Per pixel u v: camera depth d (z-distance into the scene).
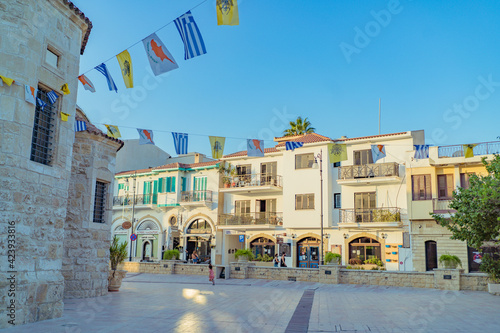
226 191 40.25
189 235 42.09
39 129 12.02
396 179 32.22
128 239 46.41
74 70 13.25
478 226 18.97
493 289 19.91
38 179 11.57
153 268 32.53
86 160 17.08
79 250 16.52
